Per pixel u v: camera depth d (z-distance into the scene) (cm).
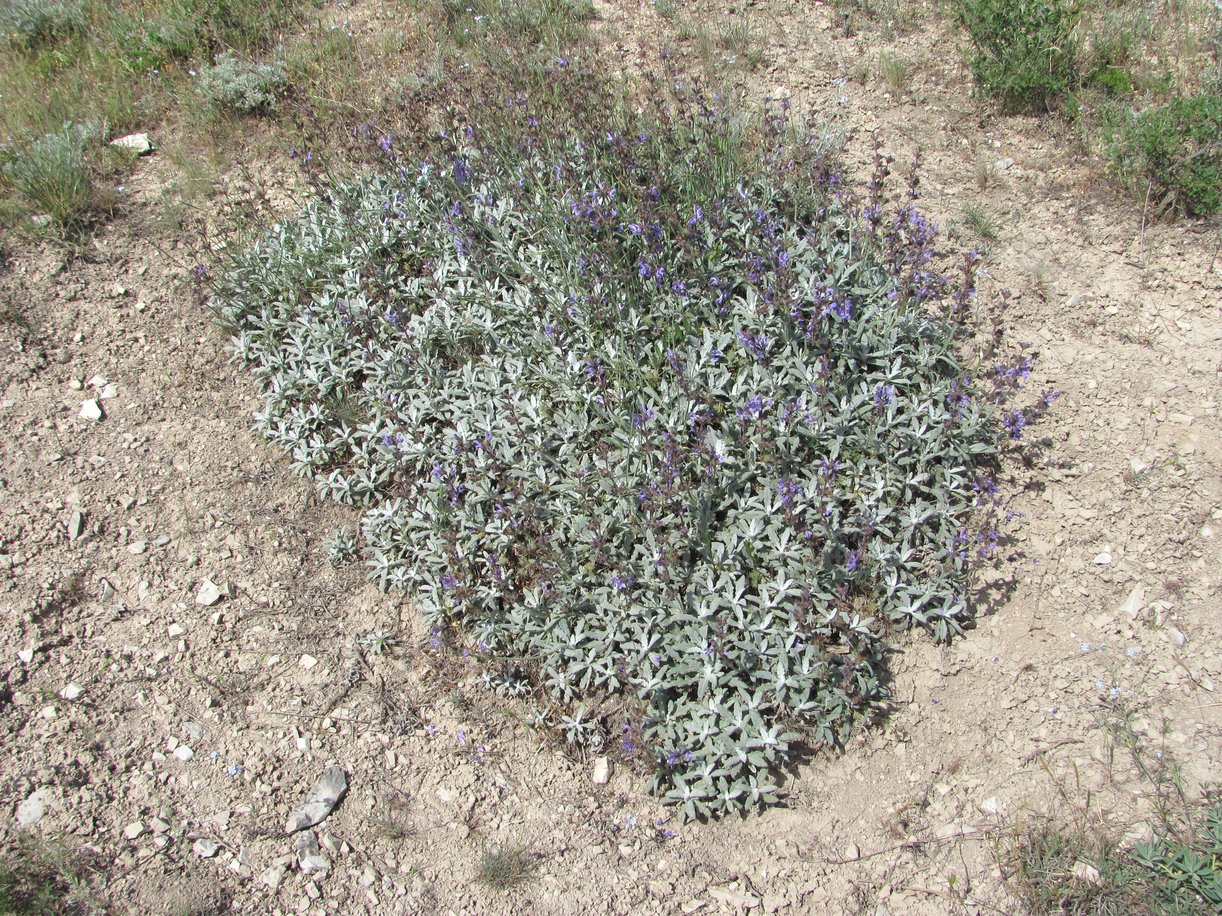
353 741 119
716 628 115
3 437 146
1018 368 132
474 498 130
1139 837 105
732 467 129
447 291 153
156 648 126
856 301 144
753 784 112
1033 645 120
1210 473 131
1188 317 148
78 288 166
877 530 126
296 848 110
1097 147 173
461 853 111
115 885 107
